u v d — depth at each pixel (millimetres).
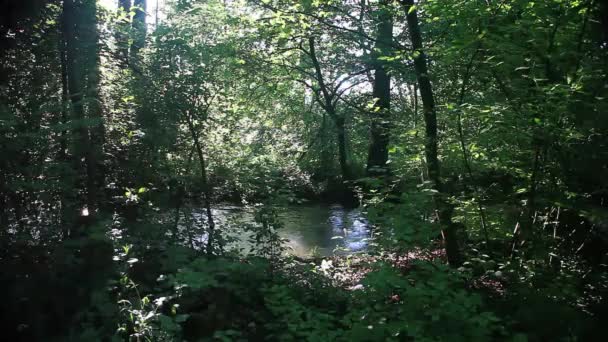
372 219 5453
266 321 4492
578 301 4582
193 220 6758
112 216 5824
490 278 5480
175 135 7039
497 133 5305
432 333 3176
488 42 5125
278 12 8875
